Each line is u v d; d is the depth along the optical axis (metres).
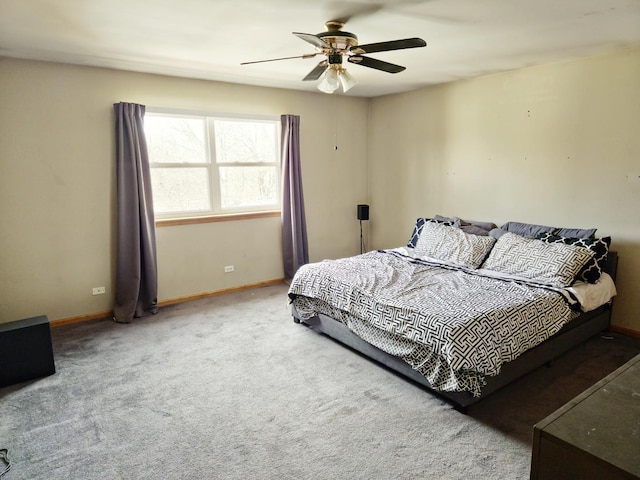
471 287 3.01
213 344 3.37
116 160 3.87
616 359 3.02
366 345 2.96
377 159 5.66
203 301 4.48
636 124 3.27
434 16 2.51
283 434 2.21
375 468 1.94
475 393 2.26
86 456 2.06
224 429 2.26
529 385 2.67
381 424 2.28
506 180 4.21
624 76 3.30
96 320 3.94
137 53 3.29
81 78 3.69
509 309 2.55
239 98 4.58
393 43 2.38
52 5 2.31
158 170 4.30
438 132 4.80
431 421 2.30
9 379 2.75
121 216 3.87
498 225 4.34
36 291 3.69
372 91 5.10
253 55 3.38
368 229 5.93
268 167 5.04
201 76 4.16
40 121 3.55
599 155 3.51
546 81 3.78
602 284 3.22
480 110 4.34
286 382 2.75
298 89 4.95
